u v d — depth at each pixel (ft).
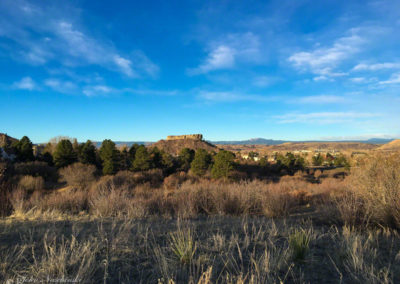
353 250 10.46
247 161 167.63
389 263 9.75
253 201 25.62
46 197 27.45
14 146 121.29
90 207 24.68
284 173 148.15
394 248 11.78
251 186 30.37
